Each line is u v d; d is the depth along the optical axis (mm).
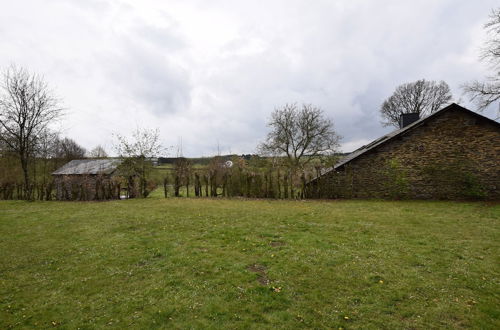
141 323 4277
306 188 19281
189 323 4230
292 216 12023
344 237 8492
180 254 7250
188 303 4809
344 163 19578
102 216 13016
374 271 5922
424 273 5812
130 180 22219
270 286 5316
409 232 8992
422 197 17391
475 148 16781
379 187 18141
